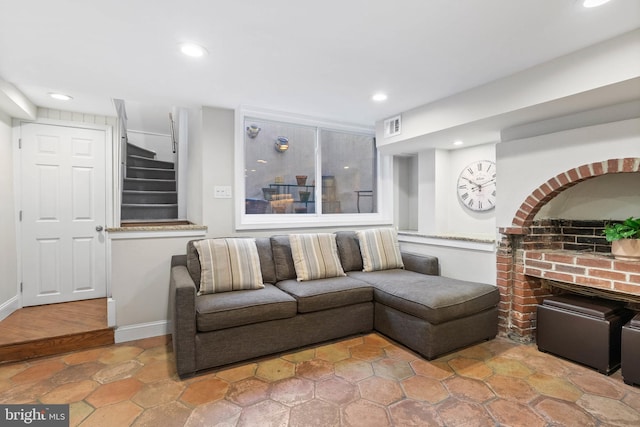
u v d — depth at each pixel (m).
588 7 1.53
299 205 3.70
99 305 3.14
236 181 3.17
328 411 1.74
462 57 2.06
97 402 1.81
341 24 1.70
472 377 2.09
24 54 1.99
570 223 2.71
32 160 3.08
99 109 3.16
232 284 2.55
